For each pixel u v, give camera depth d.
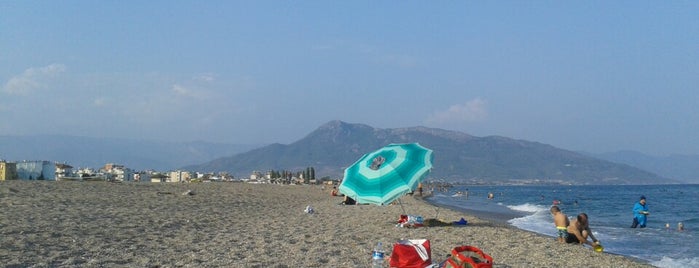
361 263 11.59
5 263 10.11
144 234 14.99
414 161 17.05
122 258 11.27
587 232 16.78
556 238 18.41
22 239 12.66
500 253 14.15
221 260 11.50
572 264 12.88
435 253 13.41
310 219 22.55
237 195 40.44
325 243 14.54
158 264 10.81
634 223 25.62
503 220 30.73
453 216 27.61
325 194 54.97
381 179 16.62
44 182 38.16
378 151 17.97
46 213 18.22
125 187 39.41
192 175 115.12
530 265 12.46
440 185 162.50
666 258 16.22
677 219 34.62
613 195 97.06
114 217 18.53
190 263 11.04
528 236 17.97
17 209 18.94
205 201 30.62
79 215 18.33
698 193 109.50
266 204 32.78
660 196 89.50
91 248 12.20
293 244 14.16
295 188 71.50
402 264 9.42
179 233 15.73
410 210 30.70
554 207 17.47
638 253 17.41
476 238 16.83
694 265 15.08
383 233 17.38
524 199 75.62
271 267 10.91
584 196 91.12
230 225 18.89
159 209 23.03
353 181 17.14
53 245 12.27
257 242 14.39
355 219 22.73
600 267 12.71
